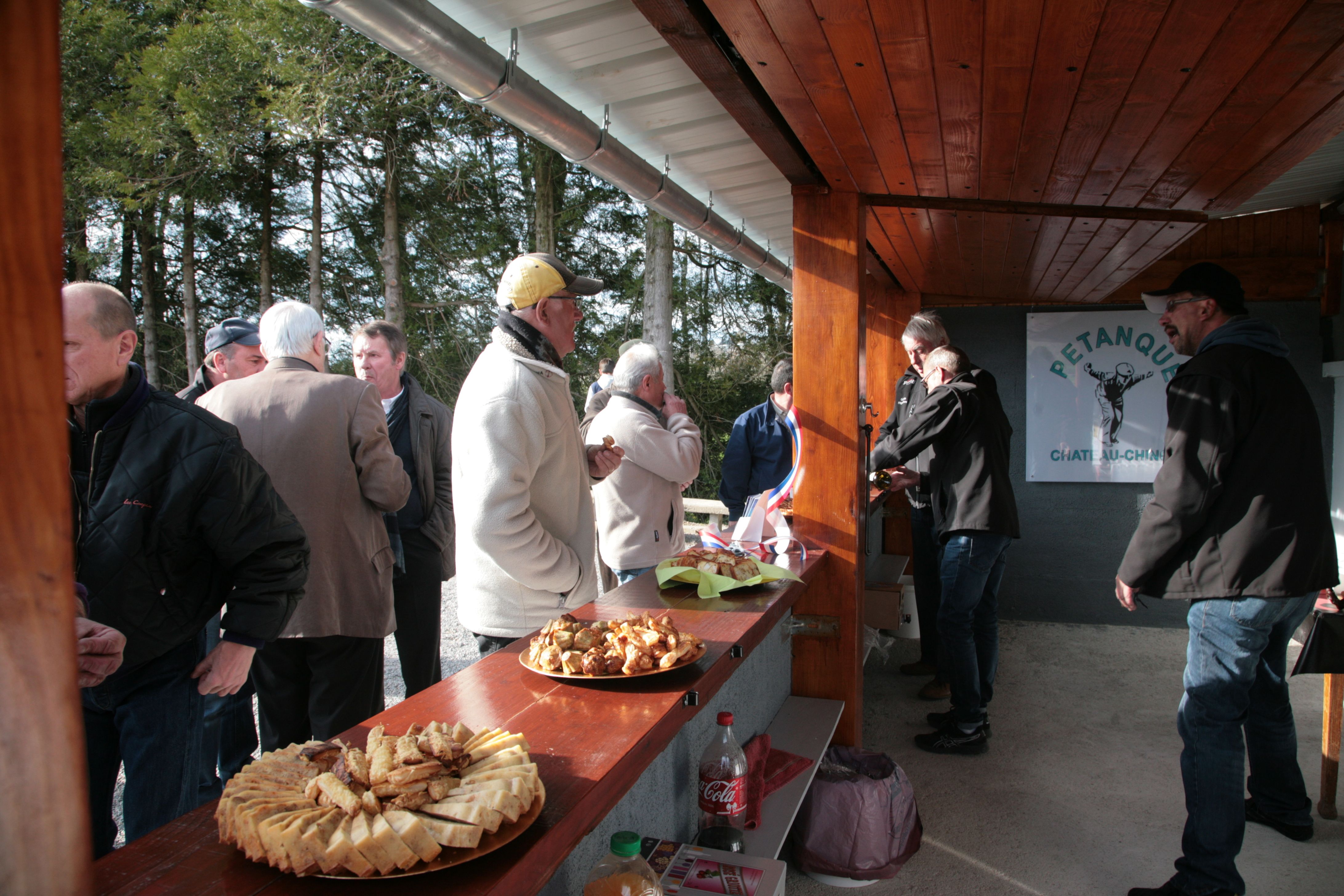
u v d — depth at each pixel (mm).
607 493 2980
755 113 2176
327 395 2342
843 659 2887
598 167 2623
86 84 14383
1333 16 1498
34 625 509
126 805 1705
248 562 1797
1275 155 2354
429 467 3072
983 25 1584
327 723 2395
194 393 2967
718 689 1538
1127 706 3979
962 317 5645
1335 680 2807
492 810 857
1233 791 2223
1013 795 3035
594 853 1444
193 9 14891
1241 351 2248
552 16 1930
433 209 16062
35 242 488
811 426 2885
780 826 2018
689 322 16953
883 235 3588
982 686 3562
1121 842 2684
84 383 1584
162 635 1713
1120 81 1848
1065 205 3029
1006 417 3570
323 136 13117
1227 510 2207
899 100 1990
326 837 824
